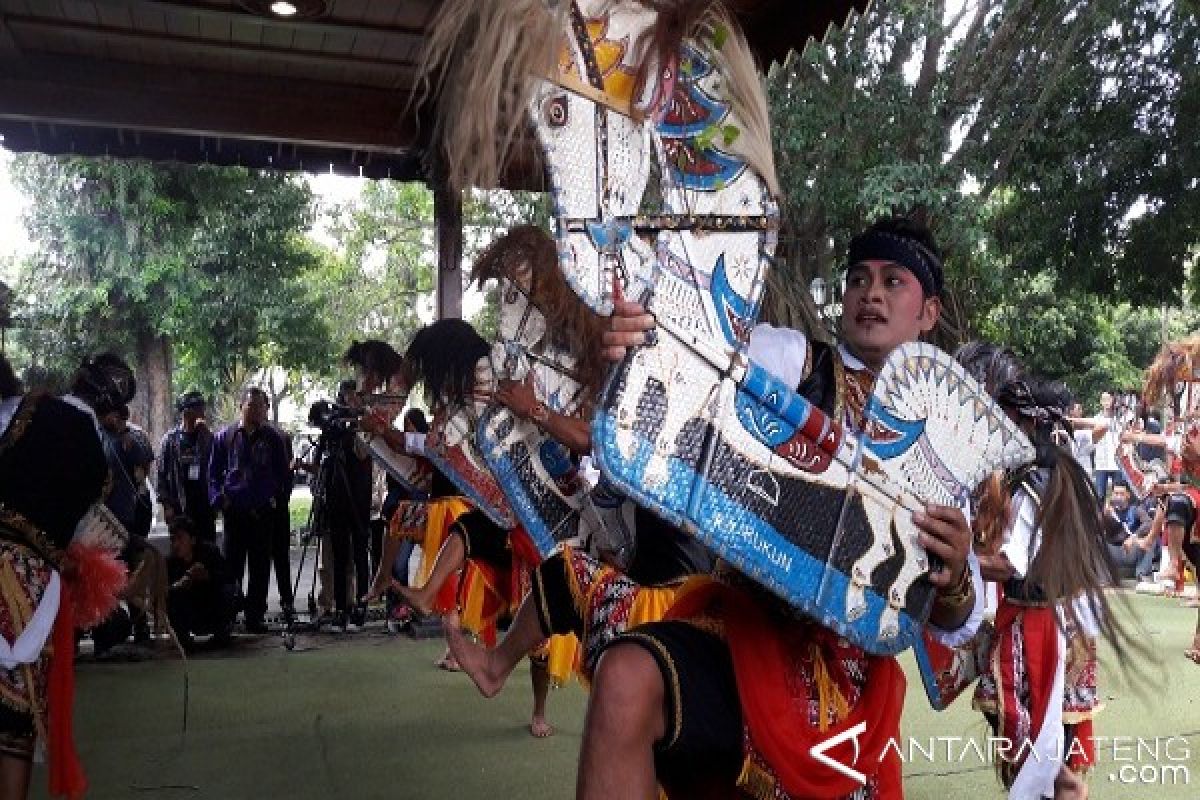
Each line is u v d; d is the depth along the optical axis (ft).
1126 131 38.19
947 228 28.94
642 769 4.58
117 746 13.43
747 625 4.89
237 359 58.54
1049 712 9.39
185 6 16.83
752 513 4.41
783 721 4.74
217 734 14.06
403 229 82.94
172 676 17.95
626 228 4.25
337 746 13.43
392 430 16.93
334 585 22.68
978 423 5.29
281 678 17.78
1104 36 37.78
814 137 27.99
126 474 19.88
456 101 4.11
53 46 18.65
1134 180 38.50
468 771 12.30
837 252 30.09
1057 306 52.75
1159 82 37.93
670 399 4.25
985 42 34.50
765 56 14.26
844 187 28.14
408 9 16.94
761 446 4.47
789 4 13.57
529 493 8.64
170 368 56.70
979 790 11.35
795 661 5.06
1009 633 9.65
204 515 24.63
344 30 17.74
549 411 8.36
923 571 5.06
